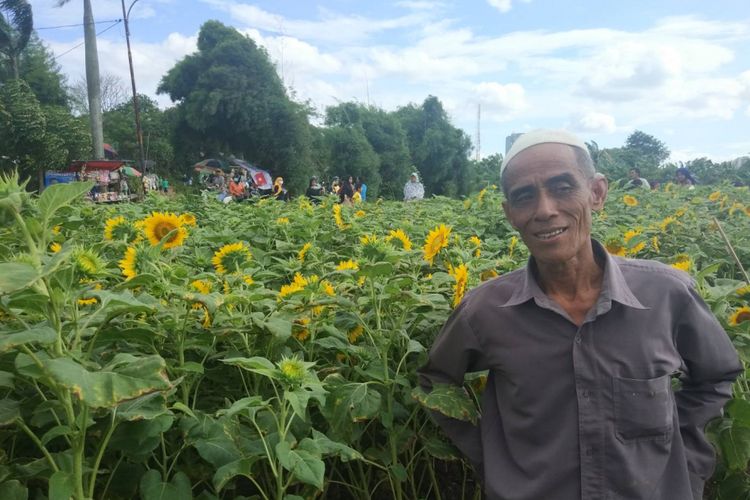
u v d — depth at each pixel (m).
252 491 2.51
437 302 2.61
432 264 3.51
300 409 1.75
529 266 2.08
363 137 39.84
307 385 1.84
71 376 1.46
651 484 1.91
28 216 1.81
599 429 1.91
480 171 49.94
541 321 2.00
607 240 4.03
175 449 2.25
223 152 36.28
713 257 4.74
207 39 35.97
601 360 1.92
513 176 2.00
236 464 1.86
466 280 2.67
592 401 1.92
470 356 2.20
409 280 2.40
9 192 1.65
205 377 2.53
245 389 2.49
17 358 1.64
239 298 2.33
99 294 1.79
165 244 3.41
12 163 25.92
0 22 33.72
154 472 1.96
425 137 45.84
